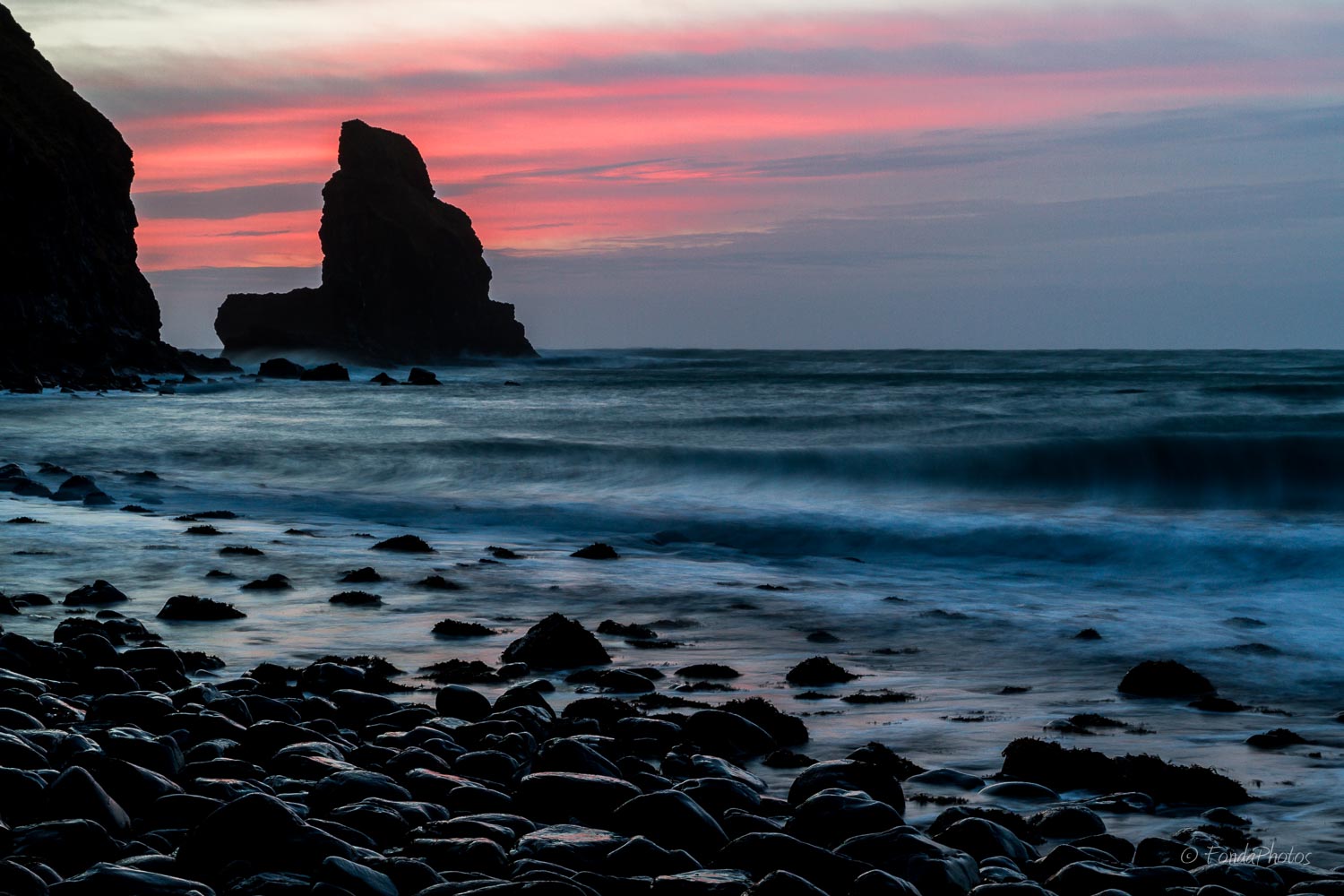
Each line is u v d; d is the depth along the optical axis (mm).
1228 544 22953
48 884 5266
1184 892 6062
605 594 17844
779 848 6266
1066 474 32188
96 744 7594
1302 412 49875
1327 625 16375
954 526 25531
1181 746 10156
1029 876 6590
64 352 84500
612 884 5820
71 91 98188
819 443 40281
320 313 160000
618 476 33656
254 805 5938
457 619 15688
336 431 46812
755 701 10406
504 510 27750
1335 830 7781
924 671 13289
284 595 17109
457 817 6867
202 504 27906
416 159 167625
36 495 28141
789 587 18906
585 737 9125
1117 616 16922
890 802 7914
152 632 14461
